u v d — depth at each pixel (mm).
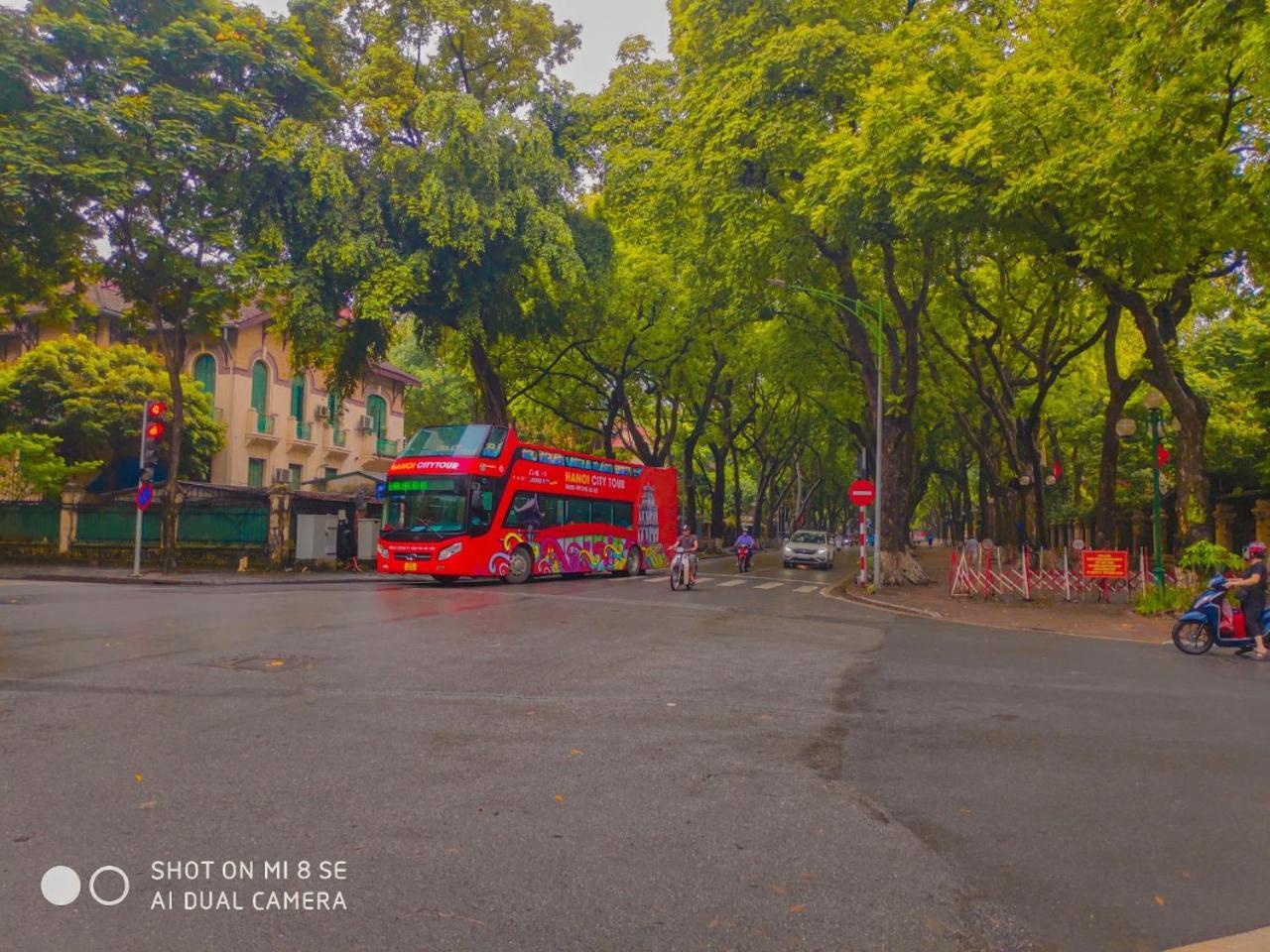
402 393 49688
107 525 29109
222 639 10992
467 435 22594
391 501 22438
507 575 22859
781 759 6238
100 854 4305
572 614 15078
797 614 16672
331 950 3449
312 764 5824
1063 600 20891
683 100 22672
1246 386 22344
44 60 21906
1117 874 4312
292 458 41219
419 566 21703
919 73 17391
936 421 36250
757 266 22969
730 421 45812
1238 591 12031
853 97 19531
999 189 15570
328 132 26422
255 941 3506
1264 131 14289
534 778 5637
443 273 26719
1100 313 25469
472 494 22016
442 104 25000
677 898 3941
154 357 34469
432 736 6617
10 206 21688
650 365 34875
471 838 4598
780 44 19641
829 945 3551
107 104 21906
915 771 6008
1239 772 6102
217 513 28188
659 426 41562
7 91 21500
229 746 6199
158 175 22250
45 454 28969
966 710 7980
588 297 29953
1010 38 19516
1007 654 11820
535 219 25469
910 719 7578
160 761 5812
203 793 5191
